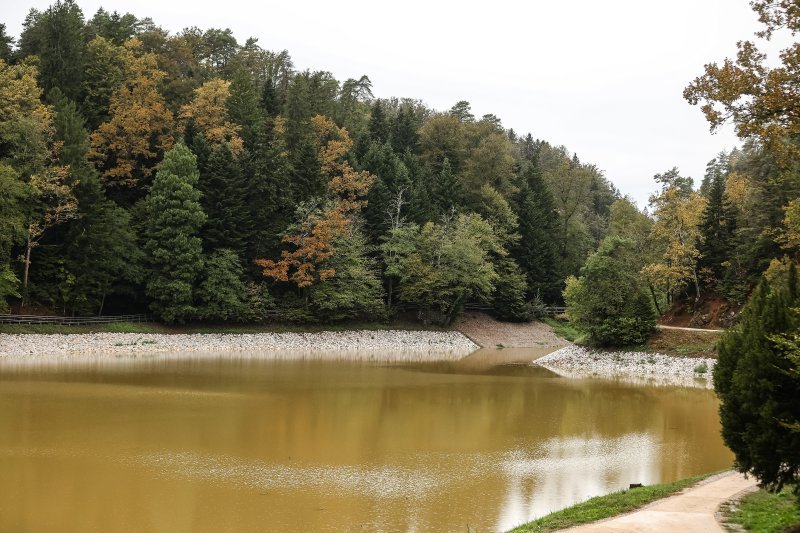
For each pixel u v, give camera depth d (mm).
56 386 36875
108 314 64812
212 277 64875
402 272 77250
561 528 13859
